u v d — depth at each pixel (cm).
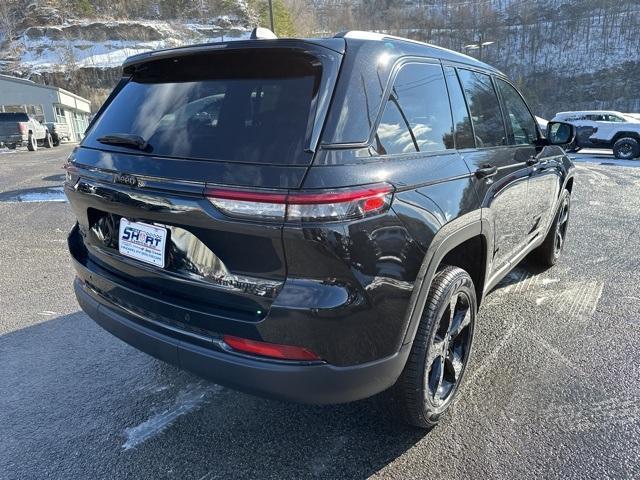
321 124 161
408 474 198
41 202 779
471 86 267
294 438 221
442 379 231
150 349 197
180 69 207
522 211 317
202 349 179
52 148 2431
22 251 515
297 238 152
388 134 184
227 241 166
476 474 198
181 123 189
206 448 215
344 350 165
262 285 164
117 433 226
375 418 235
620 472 198
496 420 231
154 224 187
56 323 340
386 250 169
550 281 413
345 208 155
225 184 160
